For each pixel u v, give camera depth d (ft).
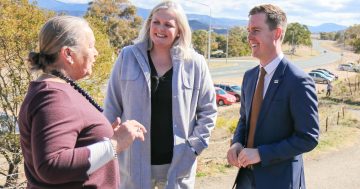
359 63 215.92
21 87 26.96
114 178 6.70
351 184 26.08
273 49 9.04
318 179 27.02
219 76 163.84
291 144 8.71
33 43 27.35
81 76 6.61
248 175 9.84
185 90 10.18
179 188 10.27
